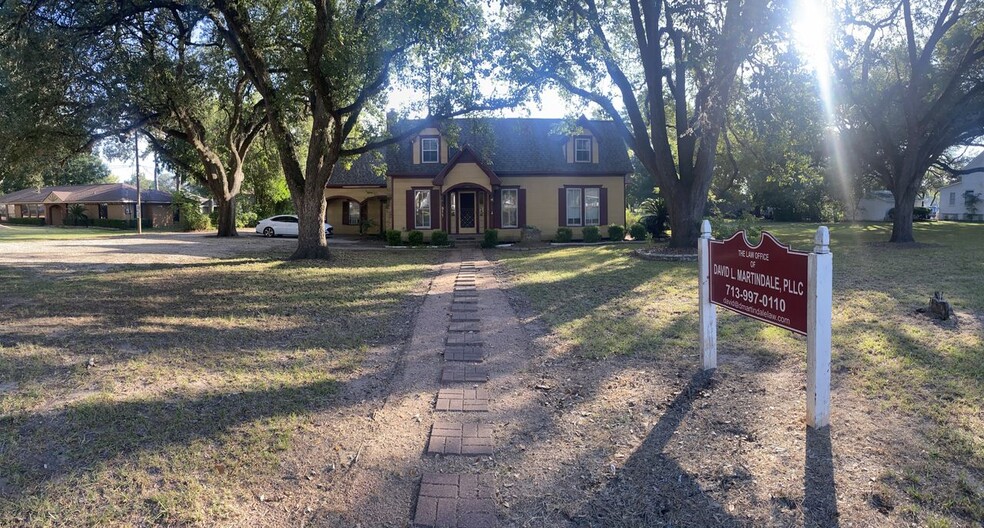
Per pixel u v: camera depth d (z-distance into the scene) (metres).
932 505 3.00
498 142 27.03
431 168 25.72
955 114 18.02
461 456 3.72
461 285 11.69
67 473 3.38
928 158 18.88
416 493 3.27
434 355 6.20
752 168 32.75
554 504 3.15
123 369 5.44
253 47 14.84
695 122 14.64
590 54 15.80
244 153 31.00
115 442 3.80
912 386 4.71
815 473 3.35
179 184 51.69
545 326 7.51
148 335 6.93
